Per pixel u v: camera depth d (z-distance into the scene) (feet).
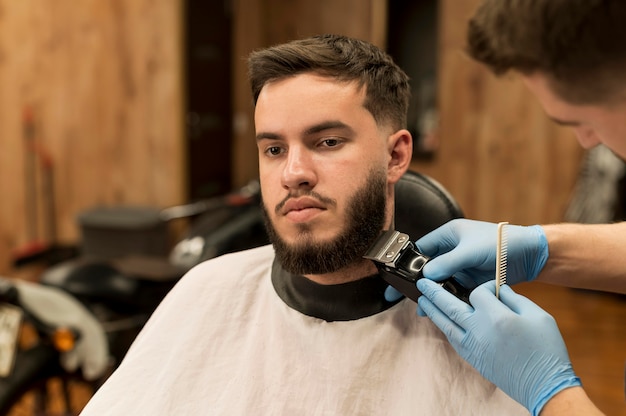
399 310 3.06
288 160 2.85
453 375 2.86
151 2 12.11
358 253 2.92
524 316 2.66
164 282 6.23
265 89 2.91
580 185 11.86
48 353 5.58
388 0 14.11
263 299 3.28
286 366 3.02
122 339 6.00
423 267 2.89
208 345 3.18
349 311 3.06
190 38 12.76
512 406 2.75
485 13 2.02
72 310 5.57
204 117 13.52
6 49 12.59
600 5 1.72
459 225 3.17
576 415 2.43
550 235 3.14
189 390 3.05
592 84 1.88
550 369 2.56
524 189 12.96
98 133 12.62
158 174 12.52
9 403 5.29
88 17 12.31
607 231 3.23
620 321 10.57
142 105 12.41
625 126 1.98
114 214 11.37
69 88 12.57
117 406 3.03
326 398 2.91
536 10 1.82
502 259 2.86
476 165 13.19
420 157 13.58
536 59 1.90
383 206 2.98
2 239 13.07
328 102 2.81
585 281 3.19
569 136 12.59
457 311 2.75
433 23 13.97
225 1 14.11
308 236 2.88
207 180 13.80
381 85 2.94
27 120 12.67
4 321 5.41
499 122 12.92
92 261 6.18
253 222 8.09
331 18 14.43
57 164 12.82
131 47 12.30
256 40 14.85
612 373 8.46
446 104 13.19
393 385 2.91
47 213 12.89
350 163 2.84
